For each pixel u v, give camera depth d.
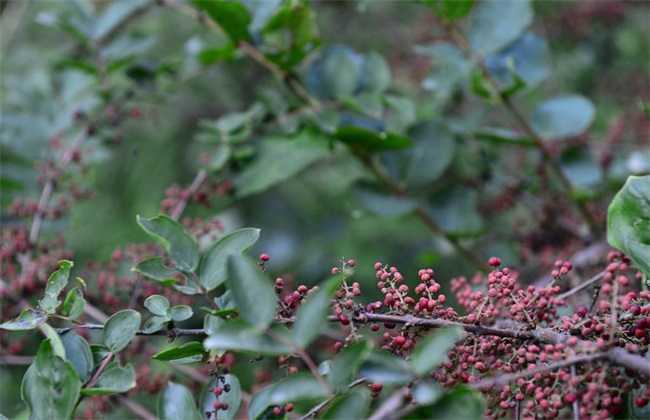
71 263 0.91
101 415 1.07
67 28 1.26
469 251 1.24
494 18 1.20
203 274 0.91
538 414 0.88
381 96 1.19
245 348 0.84
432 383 0.85
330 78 1.20
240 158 1.19
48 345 0.89
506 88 1.17
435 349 0.84
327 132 1.18
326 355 1.09
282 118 1.21
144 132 1.85
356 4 1.80
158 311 0.90
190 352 0.90
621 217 0.94
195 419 0.92
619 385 0.88
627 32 1.77
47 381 0.88
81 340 0.91
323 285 0.85
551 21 1.67
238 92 1.85
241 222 1.76
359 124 1.21
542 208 1.28
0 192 1.26
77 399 0.89
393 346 0.90
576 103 1.22
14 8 1.77
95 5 1.58
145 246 1.09
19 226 1.23
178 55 1.76
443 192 1.25
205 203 1.18
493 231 1.38
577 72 1.72
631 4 1.65
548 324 0.91
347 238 1.82
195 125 1.85
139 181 1.81
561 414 0.94
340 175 1.67
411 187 1.22
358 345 0.84
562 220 1.27
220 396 0.93
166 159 1.86
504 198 1.32
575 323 0.90
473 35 1.20
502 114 1.66
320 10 1.84
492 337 0.92
